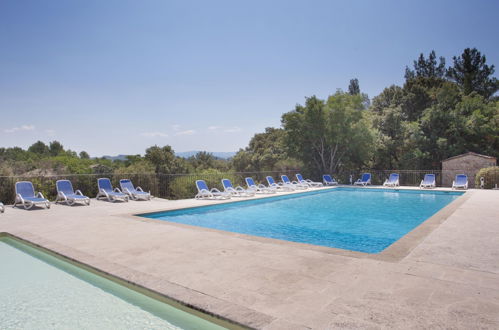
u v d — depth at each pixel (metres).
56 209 10.30
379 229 8.88
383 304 3.16
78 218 8.54
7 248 6.21
